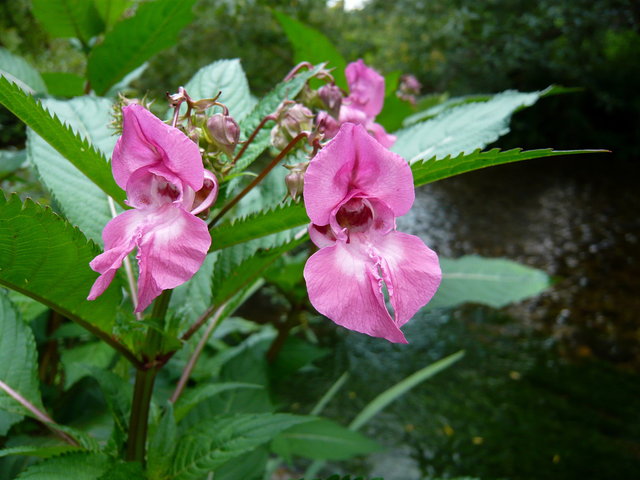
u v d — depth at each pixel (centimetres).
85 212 14
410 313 10
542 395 50
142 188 10
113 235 10
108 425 17
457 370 53
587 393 50
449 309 66
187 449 12
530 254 83
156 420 14
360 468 40
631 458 42
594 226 96
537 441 44
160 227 10
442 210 101
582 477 40
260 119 13
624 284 73
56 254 10
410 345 58
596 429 45
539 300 69
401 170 10
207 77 16
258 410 19
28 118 10
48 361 20
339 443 23
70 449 12
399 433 44
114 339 12
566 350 57
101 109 15
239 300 15
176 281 9
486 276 25
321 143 12
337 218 10
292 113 12
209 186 10
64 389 19
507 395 50
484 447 43
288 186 11
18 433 17
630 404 49
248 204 18
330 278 10
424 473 40
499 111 16
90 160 11
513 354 56
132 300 14
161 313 12
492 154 10
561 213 102
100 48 19
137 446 13
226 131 11
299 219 11
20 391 13
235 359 20
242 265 12
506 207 105
